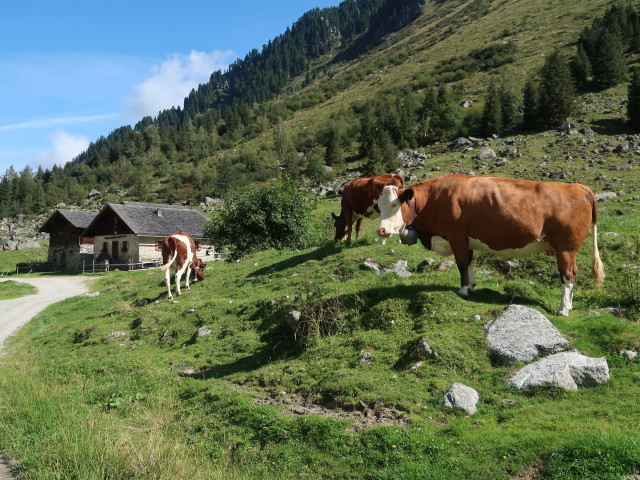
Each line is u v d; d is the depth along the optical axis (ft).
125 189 422.00
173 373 32.01
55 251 187.32
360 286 34.63
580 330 25.08
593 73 264.72
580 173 133.08
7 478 20.93
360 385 24.07
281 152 380.58
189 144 549.95
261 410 23.80
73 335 46.96
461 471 17.08
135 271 145.69
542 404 20.34
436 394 22.24
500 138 219.82
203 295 51.49
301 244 80.48
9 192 419.54
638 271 33.27
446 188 29.78
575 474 15.57
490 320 26.63
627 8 345.31
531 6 504.43
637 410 18.78
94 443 22.21
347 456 19.33
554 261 37.06
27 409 27.91
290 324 33.01
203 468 20.35
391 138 278.87
